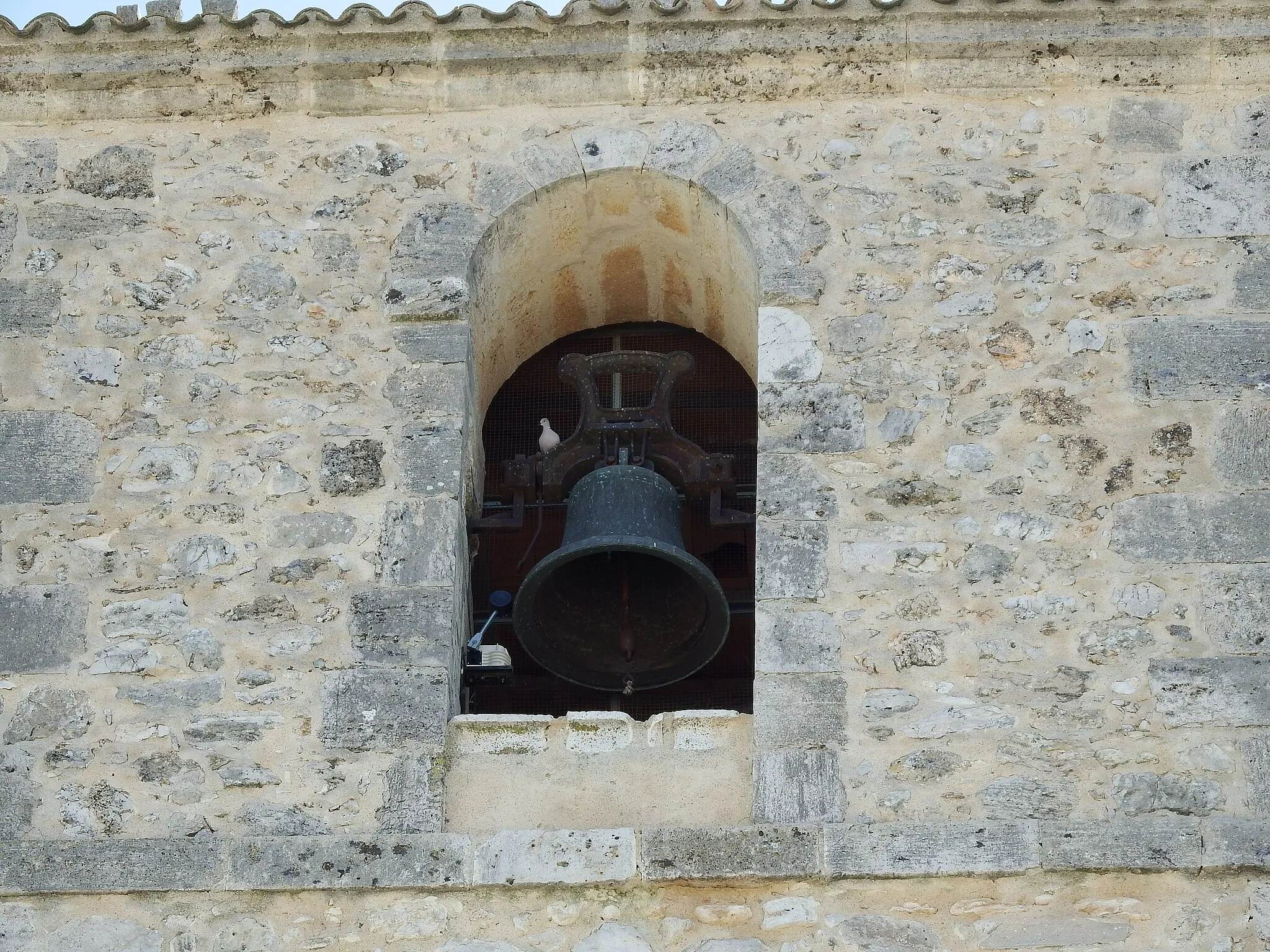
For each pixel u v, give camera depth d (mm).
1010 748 9594
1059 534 10125
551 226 11367
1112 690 9734
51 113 11445
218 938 9242
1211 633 9859
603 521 10523
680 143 11250
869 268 10852
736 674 11078
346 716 9750
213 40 11500
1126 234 10914
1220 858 9273
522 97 11422
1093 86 11312
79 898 9344
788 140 11234
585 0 11469
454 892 9289
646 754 9711
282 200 11156
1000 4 11383
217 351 10734
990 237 10914
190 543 10219
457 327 10773
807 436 10406
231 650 9938
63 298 10914
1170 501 10188
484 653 10414
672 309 11984
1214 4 11391
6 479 10398
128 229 11102
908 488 10258
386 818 9500
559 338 12094
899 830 9352
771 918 9211
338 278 10922
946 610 9938
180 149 11328
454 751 9727
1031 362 10578
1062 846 9297
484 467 11406
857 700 9727
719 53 11398
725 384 11836
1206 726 9633
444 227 11055
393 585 10086
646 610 10703
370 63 11453
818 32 11398
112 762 9695
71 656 9953
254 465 10414
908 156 11148
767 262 10875
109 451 10484
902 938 9156
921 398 10500
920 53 11336
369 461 10414
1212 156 11125
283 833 9469
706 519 11258
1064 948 9133
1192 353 10570
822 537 10133
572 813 9570
